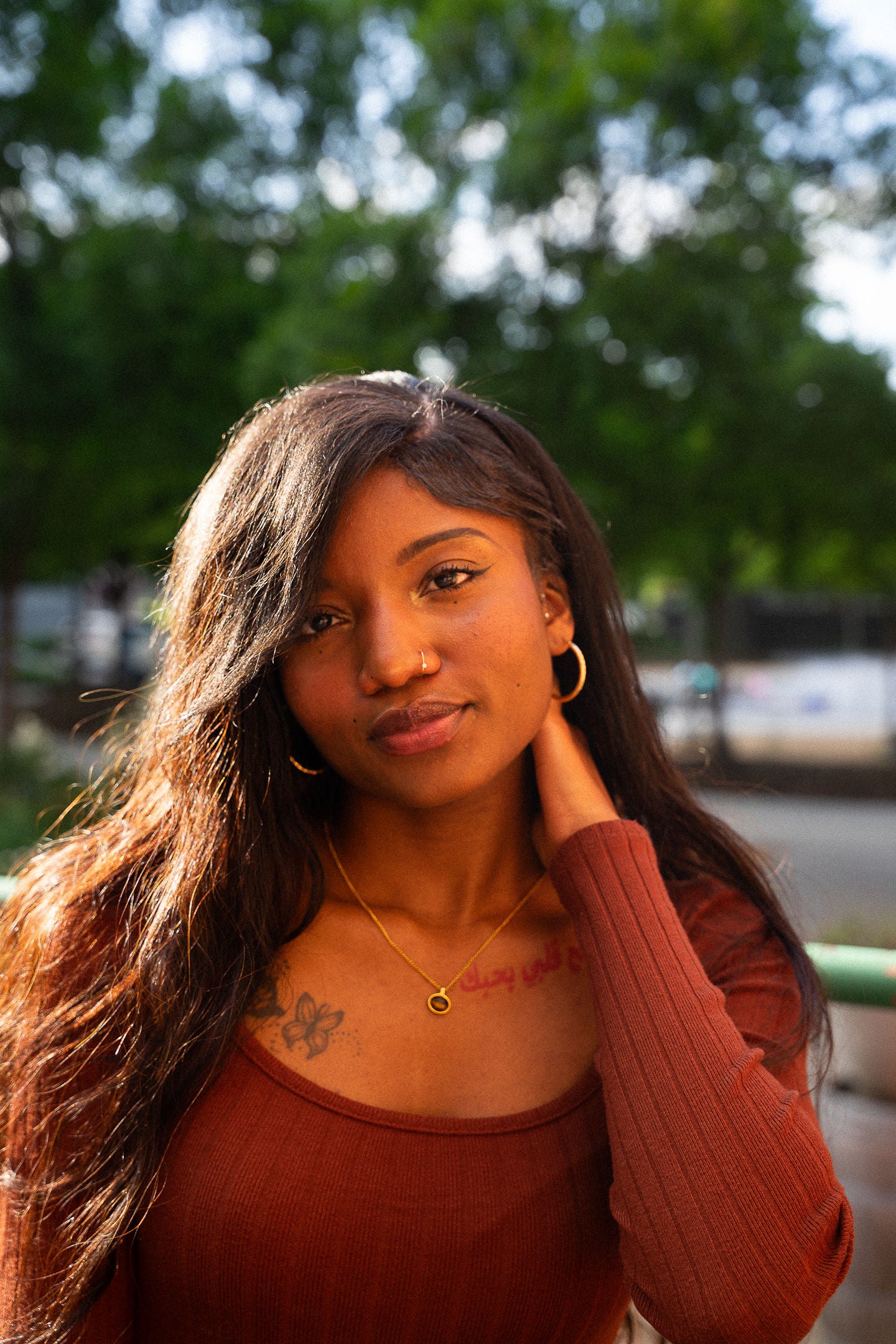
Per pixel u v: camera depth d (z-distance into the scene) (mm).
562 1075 1097
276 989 1113
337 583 1038
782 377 9297
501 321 8461
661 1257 940
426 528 1031
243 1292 1007
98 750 10984
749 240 8352
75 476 9945
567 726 1243
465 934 1159
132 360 9016
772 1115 978
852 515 10609
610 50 7996
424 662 1021
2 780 8469
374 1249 997
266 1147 1023
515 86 8602
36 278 9008
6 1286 1069
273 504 1064
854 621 24156
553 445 8398
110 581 22781
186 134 9367
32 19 8016
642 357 8422
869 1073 1382
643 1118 976
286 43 9211
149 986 1082
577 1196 1037
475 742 1056
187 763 1133
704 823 1309
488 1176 1021
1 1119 1130
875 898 7000
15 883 1389
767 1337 931
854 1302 1356
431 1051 1098
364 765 1067
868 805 11719
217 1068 1059
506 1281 1014
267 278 9383
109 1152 1045
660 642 14367
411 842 1155
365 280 7988
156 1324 1081
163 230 9062
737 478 9812
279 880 1128
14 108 8273
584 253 8438
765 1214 940
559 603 1220
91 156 8883
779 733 18281
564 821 1150
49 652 25281
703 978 1053
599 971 1055
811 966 1210
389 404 1095
